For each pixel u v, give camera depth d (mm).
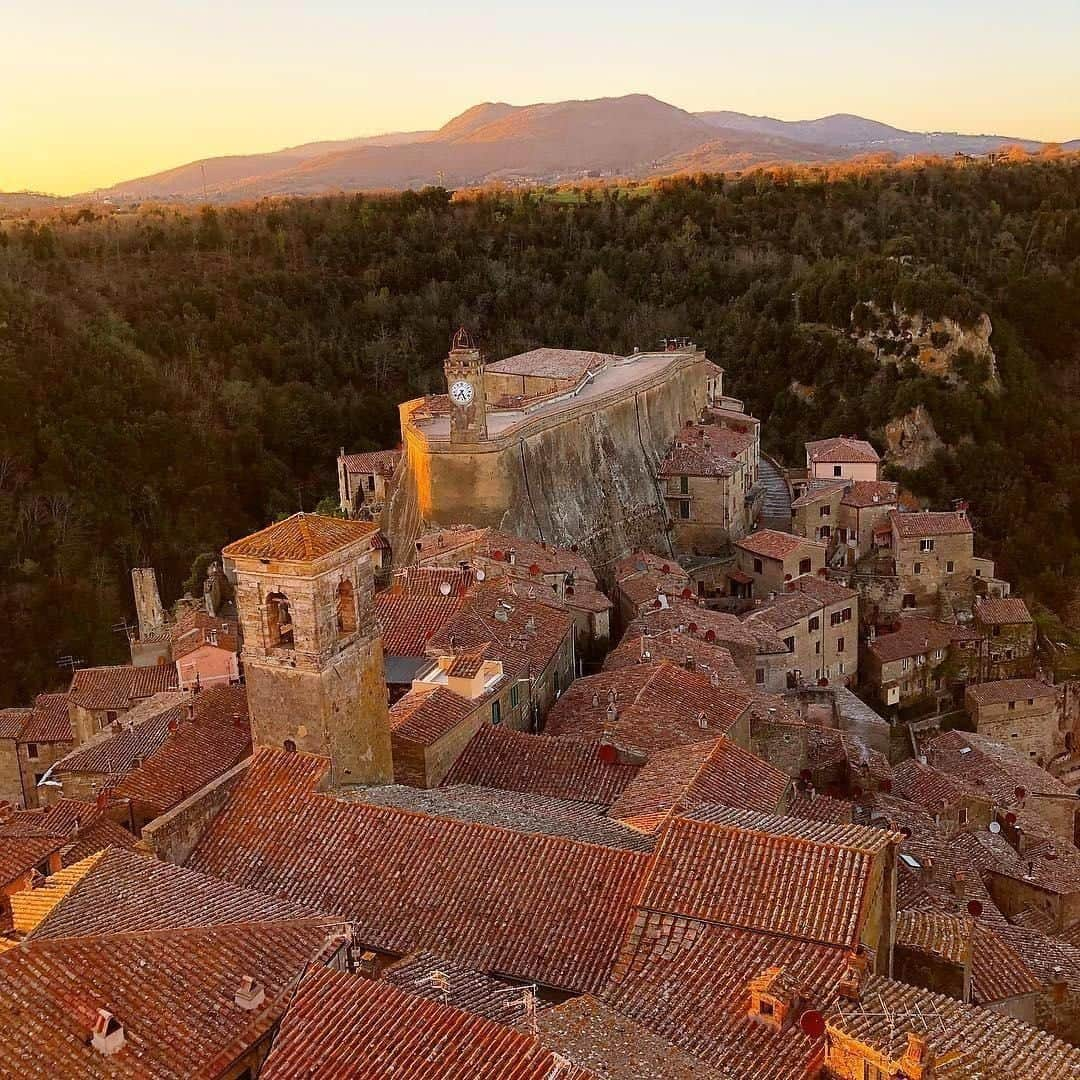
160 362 161250
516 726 56594
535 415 98000
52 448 136500
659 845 32781
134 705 75500
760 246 193375
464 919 33719
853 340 148500
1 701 115625
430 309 187375
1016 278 170000
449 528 85438
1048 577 128500
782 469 136375
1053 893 54438
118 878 31781
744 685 61281
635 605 80250
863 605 106938
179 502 143375
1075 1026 41562
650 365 126562
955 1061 24516
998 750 78625
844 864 30688
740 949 29484
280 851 37656
